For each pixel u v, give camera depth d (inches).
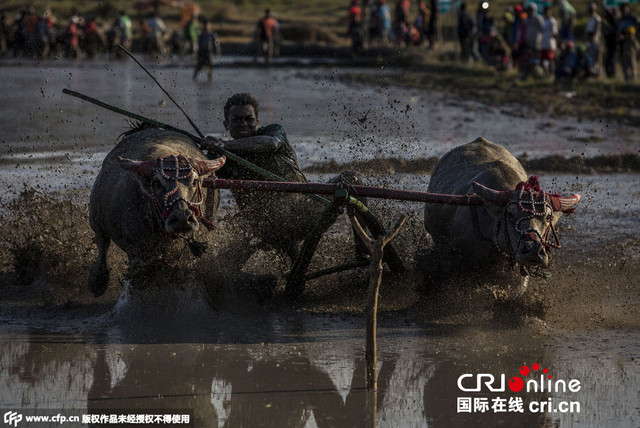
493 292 481.7
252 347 437.7
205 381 384.5
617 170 986.1
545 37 1803.6
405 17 2539.4
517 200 435.8
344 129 1249.4
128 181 454.9
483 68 2014.0
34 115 1376.7
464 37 2170.3
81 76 2185.0
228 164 530.0
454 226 504.7
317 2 3988.7
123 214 454.3
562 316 502.9
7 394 363.9
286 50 2687.0
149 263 460.4
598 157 1019.9
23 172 892.6
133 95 1734.7
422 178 855.7
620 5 1724.9
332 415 348.2
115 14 3329.2
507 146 1127.0
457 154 562.9
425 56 2274.9
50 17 2839.6
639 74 1851.6
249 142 516.4
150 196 426.6
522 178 502.0
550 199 437.7
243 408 354.0
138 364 405.7
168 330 462.6
